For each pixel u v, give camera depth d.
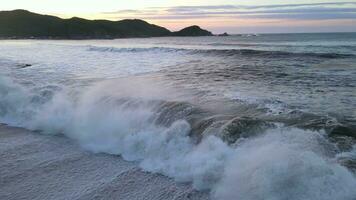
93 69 16.08
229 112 7.81
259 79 12.33
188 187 5.61
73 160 6.90
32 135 8.55
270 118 7.22
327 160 5.19
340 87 10.52
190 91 10.37
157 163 6.48
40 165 6.69
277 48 25.42
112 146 7.46
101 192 5.60
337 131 6.31
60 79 13.23
